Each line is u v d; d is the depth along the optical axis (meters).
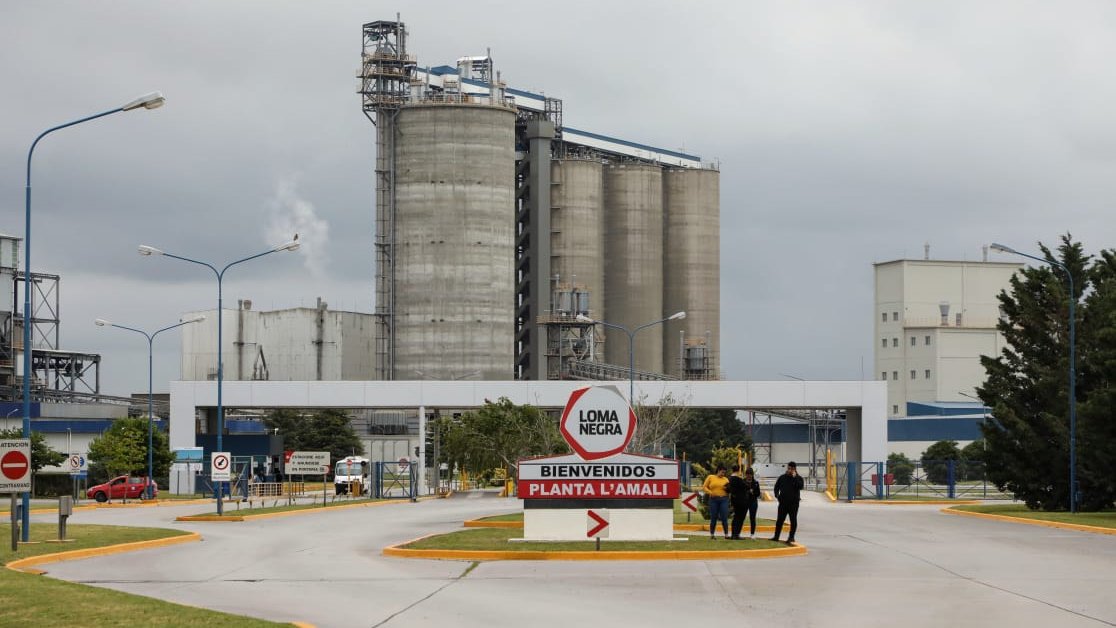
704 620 20.75
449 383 97.62
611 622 20.58
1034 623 20.25
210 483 92.38
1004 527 48.22
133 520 55.88
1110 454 57.06
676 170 165.00
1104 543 38.78
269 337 150.62
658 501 35.97
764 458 169.25
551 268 152.62
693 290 163.88
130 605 21.47
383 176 143.12
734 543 34.66
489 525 48.28
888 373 181.88
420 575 28.77
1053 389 62.50
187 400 97.50
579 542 35.09
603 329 157.50
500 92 145.38
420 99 141.88
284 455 111.44
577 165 153.38
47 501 78.56
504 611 22.03
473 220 140.50
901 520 53.88
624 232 158.88
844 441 134.38
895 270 181.50
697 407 97.00
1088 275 65.12
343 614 21.80
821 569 29.56
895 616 21.12
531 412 90.94
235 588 26.41
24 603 21.55
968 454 125.44
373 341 153.25
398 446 149.50
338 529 48.75
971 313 181.62
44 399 126.88
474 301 140.25
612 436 35.97
